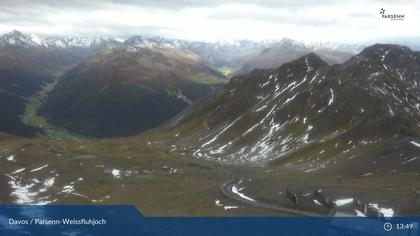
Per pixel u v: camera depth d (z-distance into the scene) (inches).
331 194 7805.1
